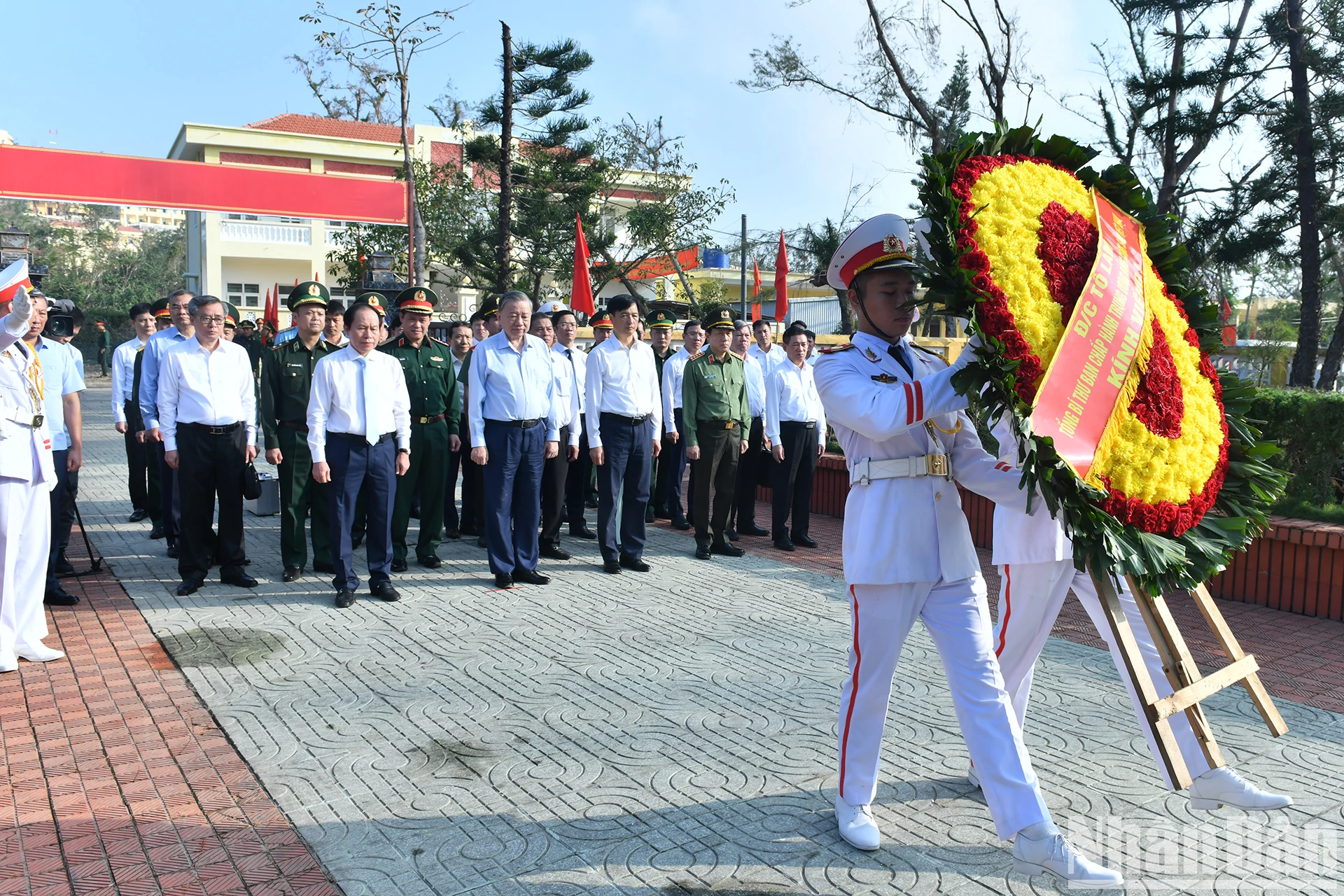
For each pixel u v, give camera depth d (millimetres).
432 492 7656
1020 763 2961
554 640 5707
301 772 3877
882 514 3164
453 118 31719
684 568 7770
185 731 4316
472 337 9531
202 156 33469
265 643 5617
